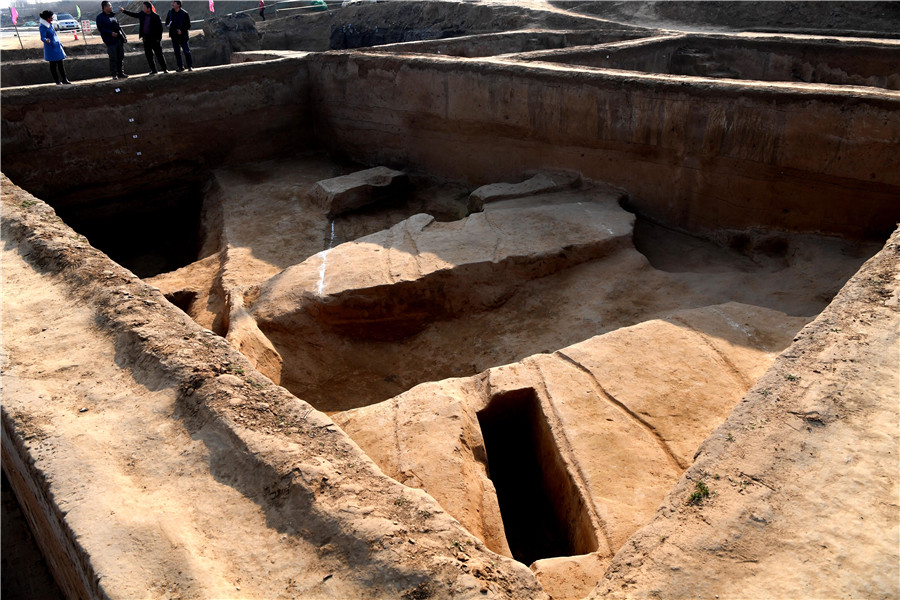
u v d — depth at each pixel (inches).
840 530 86.3
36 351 123.0
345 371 207.0
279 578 84.4
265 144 375.6
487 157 318.0
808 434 99.7
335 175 356.2
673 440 140.1
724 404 148.8
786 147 231.5
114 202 334.6
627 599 82.5
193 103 341.7
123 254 331.3
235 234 282.2
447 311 220.4
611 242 234.8
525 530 150.4
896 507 88.2
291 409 108.8
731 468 96.8
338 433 104.7
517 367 163.6
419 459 136.5
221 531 90.1
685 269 243.0
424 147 341.4
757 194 245.0
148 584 82.9
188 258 319.9
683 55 390.0
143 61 535.2
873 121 211.9
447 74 313.6
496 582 83.9
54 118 304.5
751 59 374.3
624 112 264.8
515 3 569.6
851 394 105.3
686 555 86.4
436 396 156.0
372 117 355.6
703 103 243.9
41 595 135.0
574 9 570.6
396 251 231.6
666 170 263.6
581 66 291.0
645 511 125.1
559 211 259.1
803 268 220.4
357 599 81.4
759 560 84.4
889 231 222.1
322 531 88.7
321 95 374.6
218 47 609.0
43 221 171.5
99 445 102.6
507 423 162.1
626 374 158.2
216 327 224.2
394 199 323.9
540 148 297.4
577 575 114.8
